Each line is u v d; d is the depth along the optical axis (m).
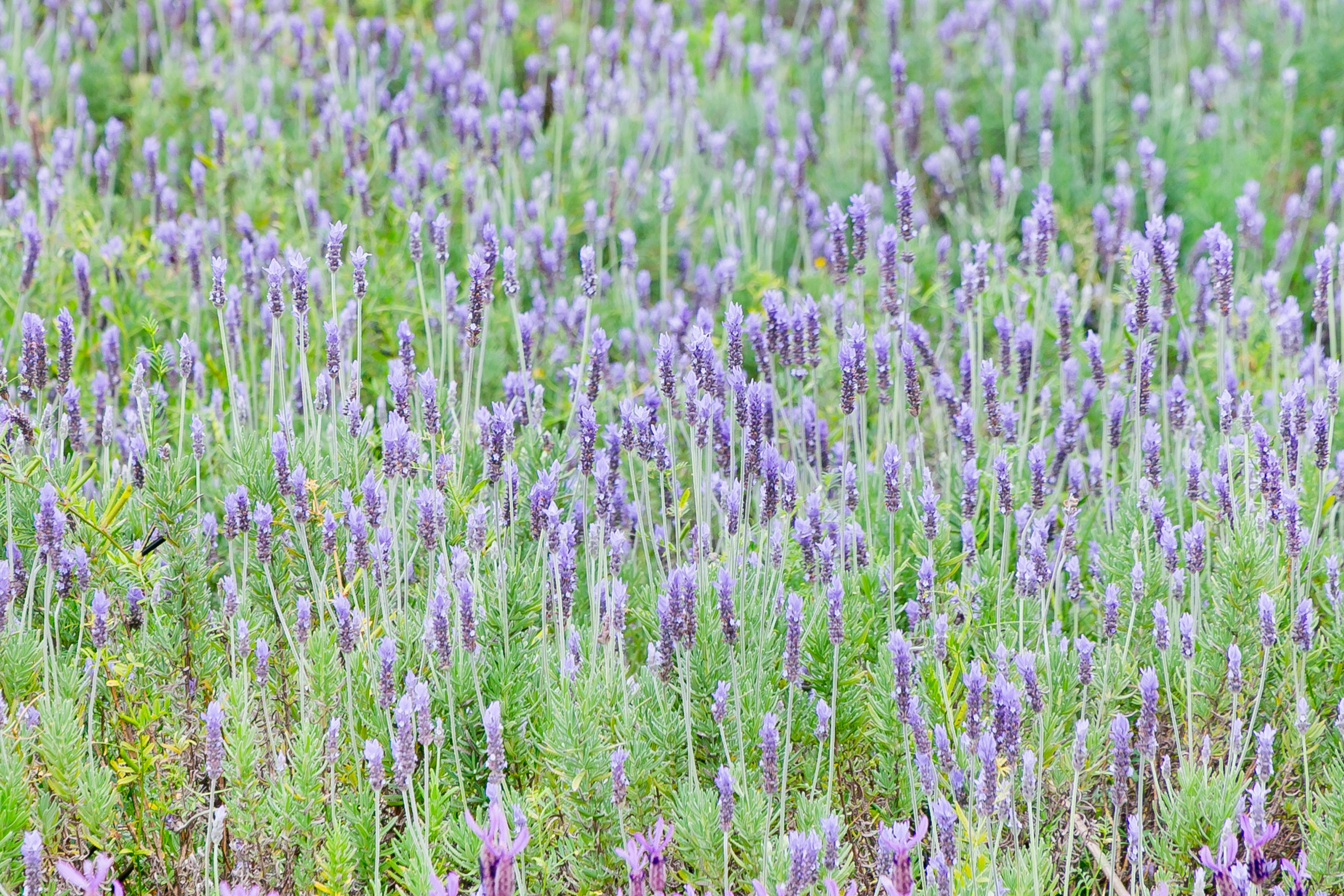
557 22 13.03
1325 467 5.83
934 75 11.88
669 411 5.80
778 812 5.05
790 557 6.29
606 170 10.21
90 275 8.12
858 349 5.81
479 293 6.24
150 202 9.71
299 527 5.38
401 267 8.58
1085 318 9.06
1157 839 5.18
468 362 7.38
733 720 5.25
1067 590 5.98
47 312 7.88
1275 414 6.97
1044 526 5.67
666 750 5.25
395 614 5.60
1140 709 5.68
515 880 4.53
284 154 9.69
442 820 4.91
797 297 8.12
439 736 4.79
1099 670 5.64
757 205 10.26
